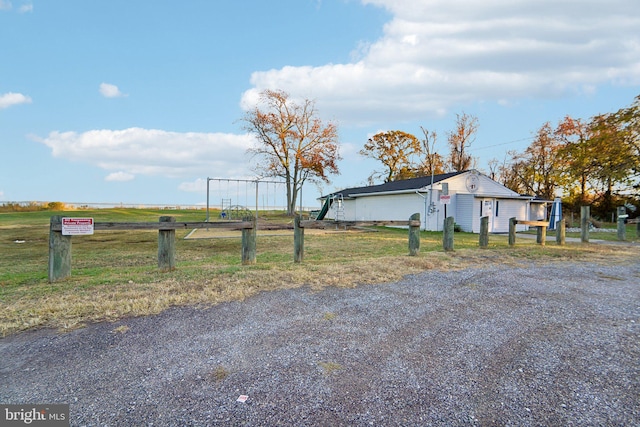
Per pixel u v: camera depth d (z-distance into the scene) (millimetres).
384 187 23656
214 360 2414
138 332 2920
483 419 1768
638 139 22125
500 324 3242
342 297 4062
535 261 7004
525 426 1712
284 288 4387
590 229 19547
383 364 2381
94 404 1879
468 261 6742
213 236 14055
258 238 13273
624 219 12492
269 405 1874
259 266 5719
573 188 28047
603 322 3344
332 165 35156
